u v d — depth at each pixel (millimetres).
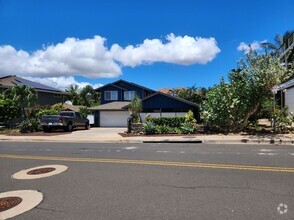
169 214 4641
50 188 6289
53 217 4664
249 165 8219
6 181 7016
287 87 22609
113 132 22750
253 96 17312
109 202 5281
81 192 5930
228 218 4430
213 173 7305
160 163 8820
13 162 9711
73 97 56875
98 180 6867
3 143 16625
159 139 15953
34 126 23969
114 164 8844
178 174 7281
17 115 26688
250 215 4523
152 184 6402
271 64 17094
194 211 4734
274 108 17219
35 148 13648
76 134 21297
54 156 10867
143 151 11695
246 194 5547
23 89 27344
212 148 12117
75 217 4641
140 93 35406
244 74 17672
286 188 5895
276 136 15406
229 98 17562
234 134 17031
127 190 5988
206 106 18797
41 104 37719
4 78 37906
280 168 7738
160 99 29875
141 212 4762
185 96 47781
